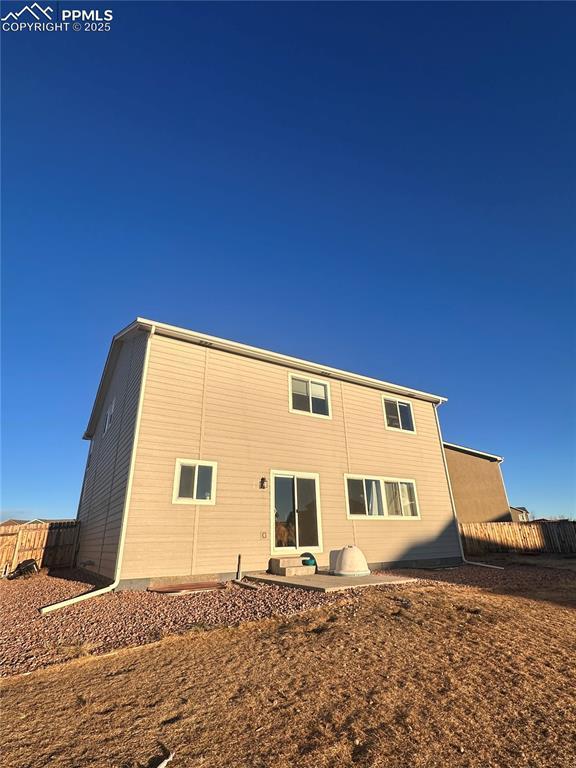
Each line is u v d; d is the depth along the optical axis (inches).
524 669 164.4
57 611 275.4
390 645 191.0
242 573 393.7
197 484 394.6
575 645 194.5
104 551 406.9
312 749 110.3
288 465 462.3
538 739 116.1
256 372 473.4
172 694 144.6
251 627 225.6
